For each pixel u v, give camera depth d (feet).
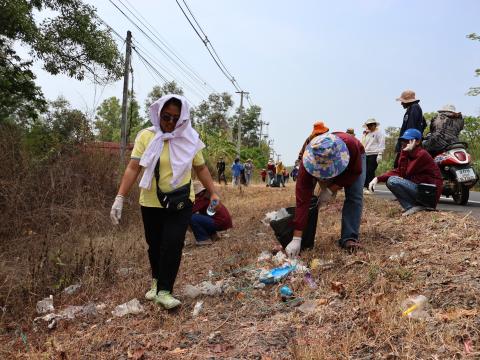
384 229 18.94
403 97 26.25
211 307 13.25
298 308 12.09
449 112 26.68
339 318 11.03
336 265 14.76
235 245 20.57
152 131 13.48
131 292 15.17
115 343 11.60
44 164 29.68
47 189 27.17
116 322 12.96
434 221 18.80
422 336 9.48
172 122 12.99
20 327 13.67
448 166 26.22
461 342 9.11
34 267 16.79
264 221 27.17
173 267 13.30
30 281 16.26
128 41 48.73
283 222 16.44
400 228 18.76
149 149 12.96
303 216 15.37
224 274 16.16
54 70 42.27
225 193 53.62
